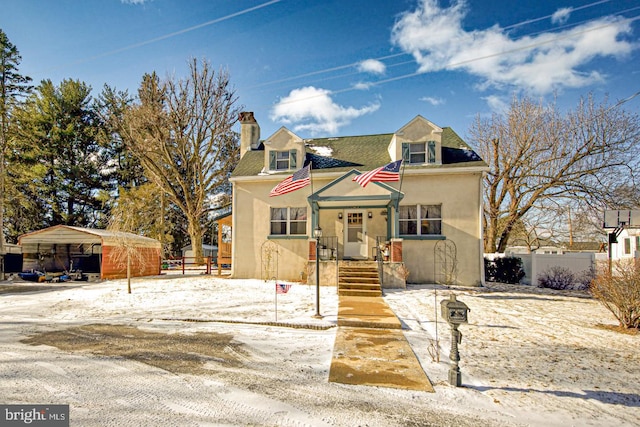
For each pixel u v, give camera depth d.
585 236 25.83
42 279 15.68
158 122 23.02
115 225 15.12
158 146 23.64
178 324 7.50
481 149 22.50
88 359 5.18
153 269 19.11
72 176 30.39
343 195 12.87
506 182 19.81
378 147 16.59
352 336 6.61
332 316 7.98
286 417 3.48
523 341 6.32
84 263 18.31
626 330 7.09
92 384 4.25
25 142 24.94
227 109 25.25
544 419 3.55
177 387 4.20
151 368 4.84
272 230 15.43
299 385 4.32
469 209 13.58
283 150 15.69
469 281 13.38
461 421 3.48
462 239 13.56
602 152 17.19
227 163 26.59
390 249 13.10
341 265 12.54
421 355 5.53
